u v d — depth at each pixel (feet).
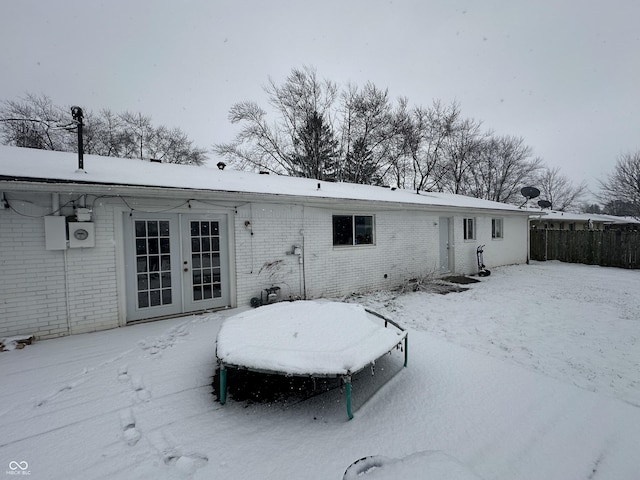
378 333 11.60
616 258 42.32
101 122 69.41
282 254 22.80
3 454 7.48
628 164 79.61
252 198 20.36
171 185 18.24
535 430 8.56
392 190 40.93
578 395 10.38
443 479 6.24
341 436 8.31
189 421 8.93
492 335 16.48
